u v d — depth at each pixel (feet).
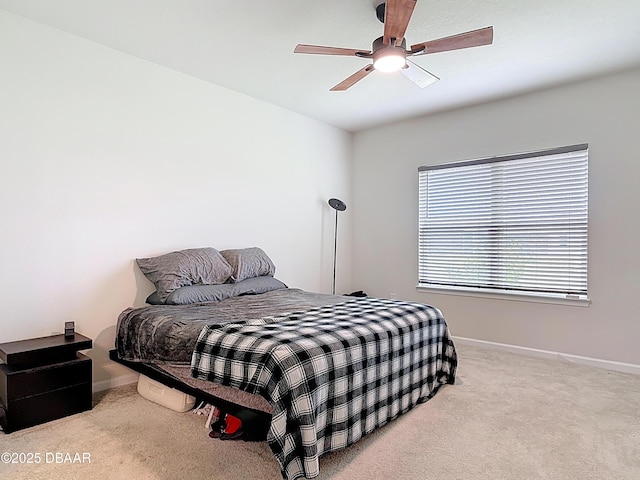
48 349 8.02
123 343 9.34
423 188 15.44
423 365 9.08
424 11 8.16
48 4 8.21
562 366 11.69
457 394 9.50
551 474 6.29
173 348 7.91
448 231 14.79
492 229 13.74
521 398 9.27
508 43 9.51
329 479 6.10
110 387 10.06
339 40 9.54
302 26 8.95
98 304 9.94
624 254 11.28
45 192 9.08
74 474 6.20
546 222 12.64
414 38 9.27
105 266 10.07
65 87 9.36
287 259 14.87
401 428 7.81
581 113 11.89
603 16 8.34
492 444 7.20
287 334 6.77
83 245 9.68
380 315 8.50
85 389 8.53
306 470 5.63
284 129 14.61
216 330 7.23
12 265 8.63
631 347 11.19
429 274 15.34
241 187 13.24
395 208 16.16
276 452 5.61
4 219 8.52
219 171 12.59
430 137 15.15
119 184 10.32
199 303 10.10
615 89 11.35
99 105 9.93
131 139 10.52
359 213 17.30
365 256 17.12
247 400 6.66
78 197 9.60
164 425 7.89
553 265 12.53
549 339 12.50
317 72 11.45
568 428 7.80
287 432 5.65
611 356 11.48
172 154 11.41
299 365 5.98
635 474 6.29
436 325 9.64
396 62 7.85
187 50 10.18
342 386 6.67
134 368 9.14
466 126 14.24
